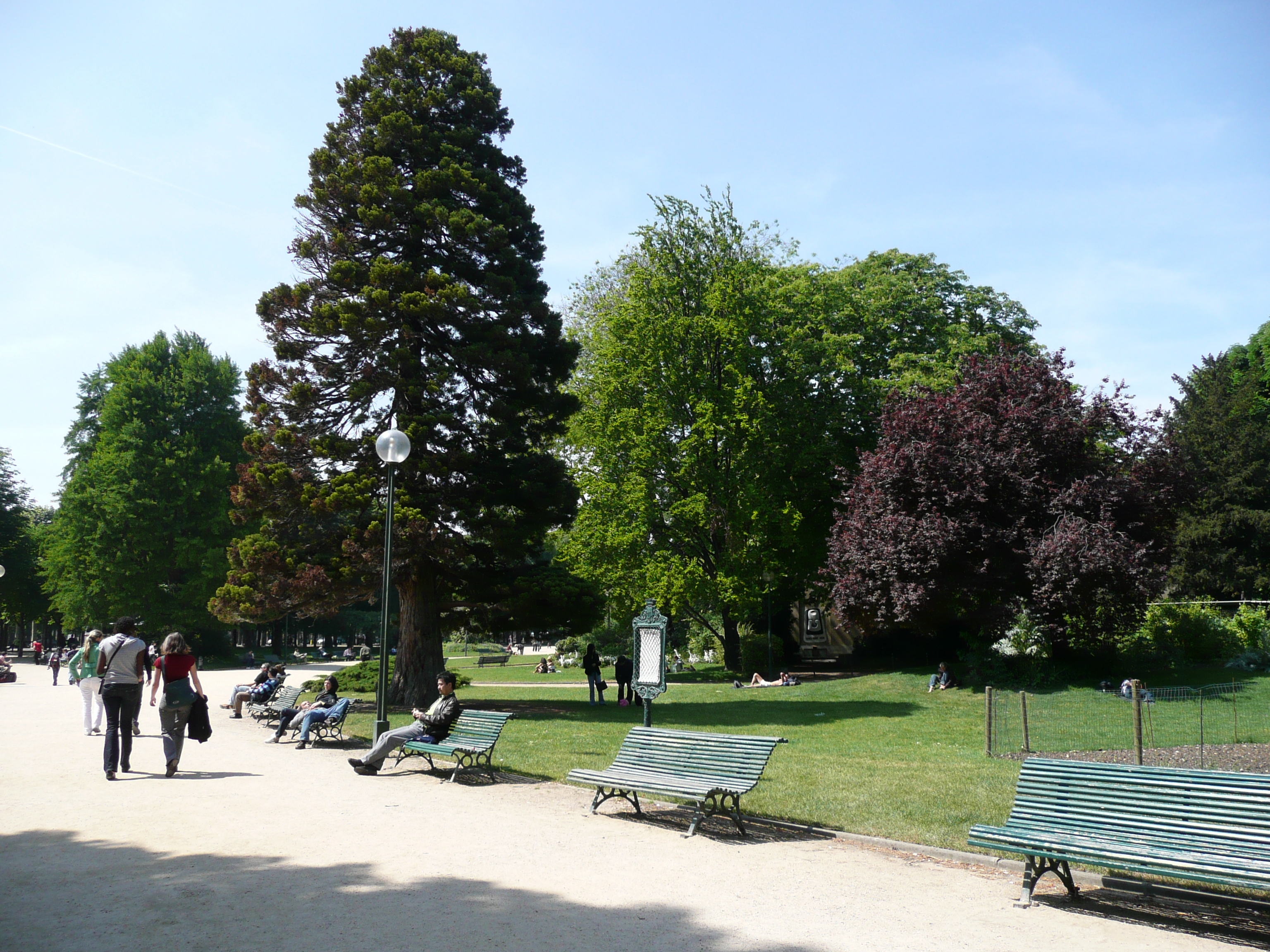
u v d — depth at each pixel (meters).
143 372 53.00
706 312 36.75
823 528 38.84
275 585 22.08
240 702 21.12
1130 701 20.20
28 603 68.38
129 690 11.81
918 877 7.25
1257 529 40.47
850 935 5.73
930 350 39.22
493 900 6.40
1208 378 48.81
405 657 23.67
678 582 34.03
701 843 8.38
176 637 12.10
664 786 9.06
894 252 41.97
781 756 15.05
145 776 11.89
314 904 6.24
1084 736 16.81
